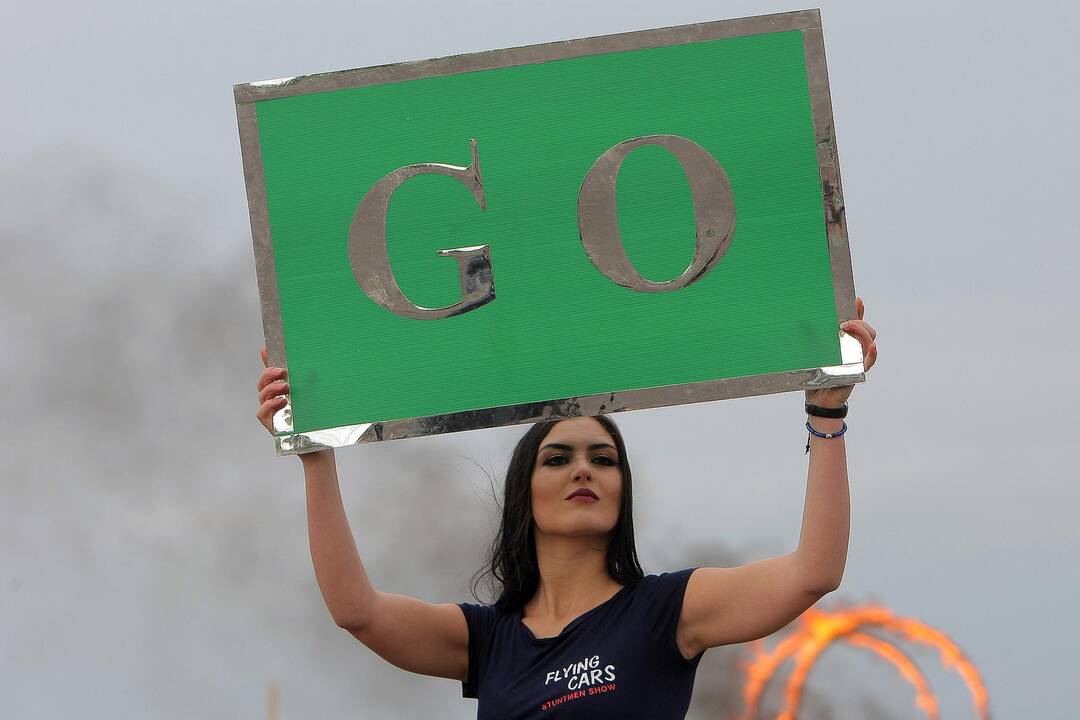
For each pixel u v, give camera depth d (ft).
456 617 22.68
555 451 22.45
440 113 22.08
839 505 20.68
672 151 21.72
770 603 20.84
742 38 21.80
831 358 21.20
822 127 21.61
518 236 21.80
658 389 21.40
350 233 22.00
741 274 21.50
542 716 21.17
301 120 22.21
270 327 22.00
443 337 21.77
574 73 21.94
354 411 21.77
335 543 21.94
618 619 21.66
